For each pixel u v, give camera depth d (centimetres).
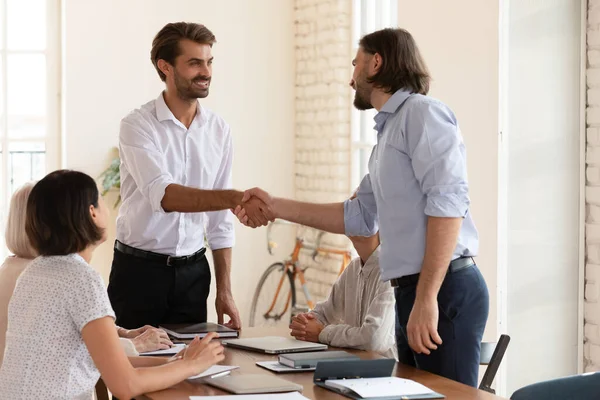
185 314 402
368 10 679
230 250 421
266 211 354
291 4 744
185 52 381
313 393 258
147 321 395
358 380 268
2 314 315
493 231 468
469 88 480
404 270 302
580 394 279
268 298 737
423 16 509
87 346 252
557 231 457
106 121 674
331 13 696
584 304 451
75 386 255
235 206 359
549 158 459
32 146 668
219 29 720
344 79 692
